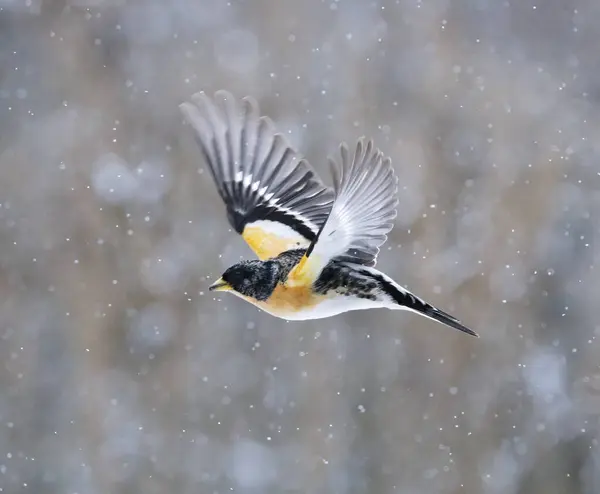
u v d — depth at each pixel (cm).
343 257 729
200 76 2144
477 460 1825
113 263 1980
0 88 2142
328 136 2044
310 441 1833
